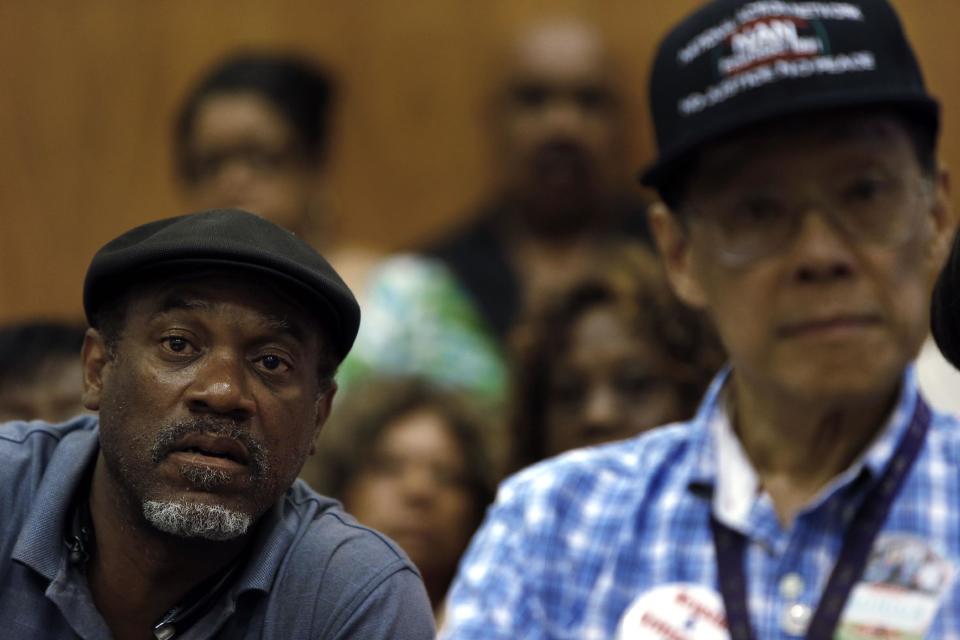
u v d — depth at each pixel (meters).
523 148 7.71
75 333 5.05
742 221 3.67
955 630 3.24
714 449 3.82
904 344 3.60
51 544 2.95
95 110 9.27
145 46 9.25
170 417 2.79
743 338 3.65
